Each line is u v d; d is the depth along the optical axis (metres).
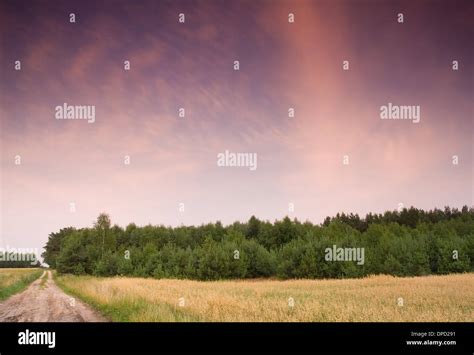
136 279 37.28
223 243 49.66
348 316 14.78
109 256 43.12
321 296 19.84
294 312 15.48
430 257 39.28
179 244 52.34
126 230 51.00
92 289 23.11
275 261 44.50
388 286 24.33
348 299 18.61
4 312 16.77
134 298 17.56
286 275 41.44
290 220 51.72
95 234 44.59
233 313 15.16
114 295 18.98
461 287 22.67
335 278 39.84
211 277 44.72
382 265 39.03
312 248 41.09
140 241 51.19
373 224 46.28
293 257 42.03
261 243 51.56
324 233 46.38
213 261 44.97
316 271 40.28
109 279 37.22
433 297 18.89
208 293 21.06
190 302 16.89
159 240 51.69
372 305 16.70
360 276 38.50
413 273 38.03
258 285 28.12
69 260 41.94
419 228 43.84
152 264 45.38
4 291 25.72
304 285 27.62
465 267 37.41
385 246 40.72
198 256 46.56
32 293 26.11
